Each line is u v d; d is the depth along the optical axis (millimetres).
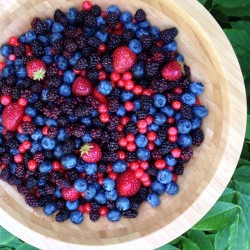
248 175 306
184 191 311
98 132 317
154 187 319
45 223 315
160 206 315
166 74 307
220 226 292
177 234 281
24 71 324
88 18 313
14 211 304
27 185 319
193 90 307
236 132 269
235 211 293
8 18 306
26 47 325
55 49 316
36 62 317
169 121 320
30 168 323
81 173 326
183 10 272
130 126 319
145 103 313
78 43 314
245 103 267
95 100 317
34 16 315
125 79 318
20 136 326
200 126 313
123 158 324
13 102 328
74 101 319
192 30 291
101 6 320
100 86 317
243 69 315
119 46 318
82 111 312
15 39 320
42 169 321
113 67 317
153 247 284
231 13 333
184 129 308
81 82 317
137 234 296
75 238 300
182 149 314
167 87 311
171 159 316
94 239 300
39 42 322
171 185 312
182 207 300
